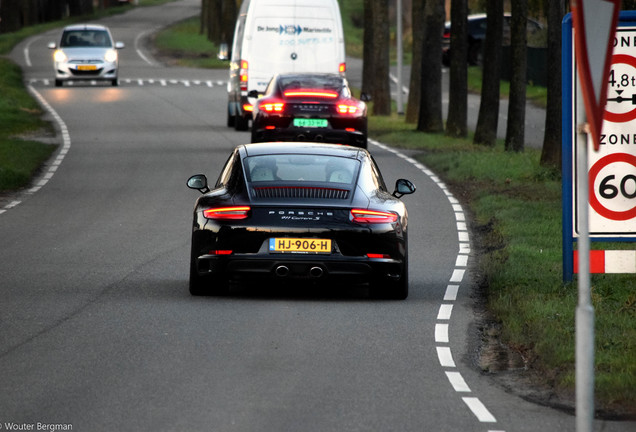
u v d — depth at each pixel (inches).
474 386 1012.5
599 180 1462.8
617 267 1473.9
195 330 1226.6
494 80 3809.1
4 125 4116.6
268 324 1264.8
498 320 1311.5
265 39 3801.7
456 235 2023.9
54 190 2628.0
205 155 3297.2
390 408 927.7
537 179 2817.4
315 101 2886.3
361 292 1497.3
